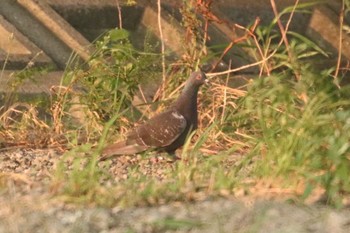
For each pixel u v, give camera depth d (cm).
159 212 1037
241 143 1426
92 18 1927
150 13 1958
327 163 1156
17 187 1138
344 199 1093
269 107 1361
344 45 2166
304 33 2180
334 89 1455
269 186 1130
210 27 1955
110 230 983
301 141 1182
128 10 1959
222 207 1047
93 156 1216
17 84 1603
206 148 1459
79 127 1527
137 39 1942
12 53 1744
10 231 978
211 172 1183
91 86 1571
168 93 1600
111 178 1202
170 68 1612
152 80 1642
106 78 1576
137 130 1335
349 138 1182
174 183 1135
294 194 1099
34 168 1317
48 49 1797
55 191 1112
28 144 1487
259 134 1452
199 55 1620
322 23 2181
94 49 1811
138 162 1342
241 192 1105
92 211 1033
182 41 1670
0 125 1538
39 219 1009
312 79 1454
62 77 1619
